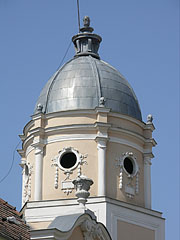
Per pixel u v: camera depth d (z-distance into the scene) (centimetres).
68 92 5228
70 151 5097
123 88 5331
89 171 5053
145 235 5050
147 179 5238
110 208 4938
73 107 5172
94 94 5216
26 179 5266
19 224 4047
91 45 5559
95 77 5291
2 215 4097
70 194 5028
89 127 5112
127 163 5188
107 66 5431
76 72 5322
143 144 5297
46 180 5097
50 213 4938
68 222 3819
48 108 5231
